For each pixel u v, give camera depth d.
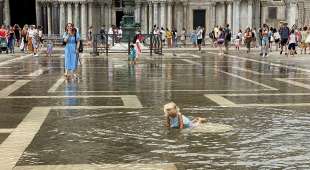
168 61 38.31
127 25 50.84
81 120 14.34
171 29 68.50
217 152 10.88
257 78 25.84
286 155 10.62
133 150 11.06
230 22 68.50
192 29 69.81
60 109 16.16
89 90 20.83
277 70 30.70
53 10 68.62
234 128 13.28
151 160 10.27
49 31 68.88
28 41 50.22
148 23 69.00
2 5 71.38
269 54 48.31
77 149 11.15
